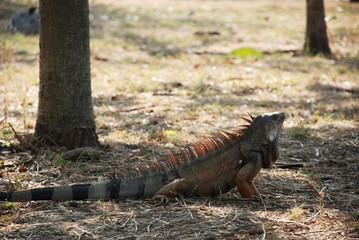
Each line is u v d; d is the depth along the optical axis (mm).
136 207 9500
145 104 16797
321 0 24047
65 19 12070
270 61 23188
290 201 9945
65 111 12289
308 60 23297
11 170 11336
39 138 12422
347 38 27375
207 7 38031
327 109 16344
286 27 31094
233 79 19984
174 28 30484
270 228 8703
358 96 17672
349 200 10031
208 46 26344
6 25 27016
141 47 25859
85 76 12359
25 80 19094
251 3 40219
